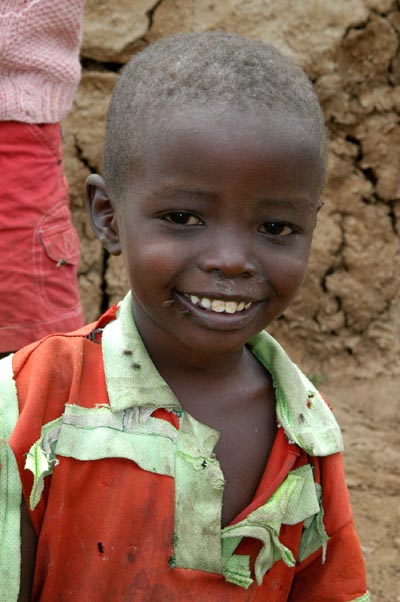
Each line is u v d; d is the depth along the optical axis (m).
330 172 5.65
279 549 1.93
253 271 1.73
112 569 1.83
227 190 1.67
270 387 2.03
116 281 5.71
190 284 1.74
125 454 1.81
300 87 1.77
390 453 4.88
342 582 2.08
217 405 1.95
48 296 3.42
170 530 1.83
